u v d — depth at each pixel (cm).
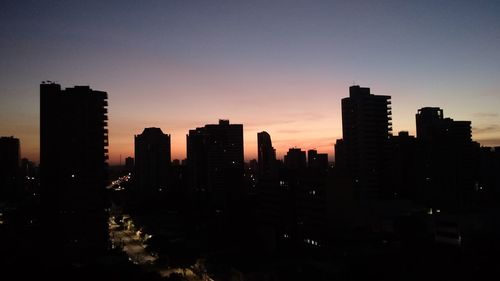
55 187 11981
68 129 12281
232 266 7825
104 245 11894
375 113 15675
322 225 10144
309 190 10731
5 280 6372
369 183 15238
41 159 12119
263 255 8731
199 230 12619
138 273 7450
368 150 15412
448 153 17288
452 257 7112
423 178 17988
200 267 8725
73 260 10506
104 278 6838
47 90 12312
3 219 15025
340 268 7238
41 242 11181
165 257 9919
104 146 12769
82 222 11919
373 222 10206
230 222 13088
